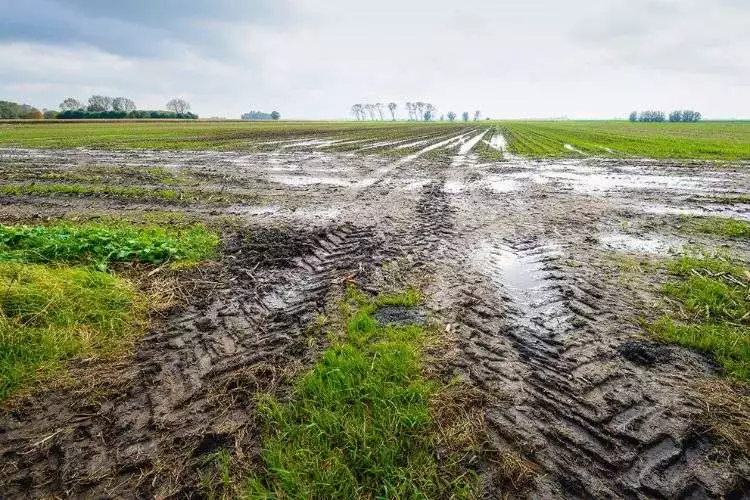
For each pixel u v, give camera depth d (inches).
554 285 229.0
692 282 223.0
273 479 112.3
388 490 107.3
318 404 136.0
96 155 879.1
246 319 193.3
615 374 153.2
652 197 468.8
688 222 358.0
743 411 133.8
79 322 178.5
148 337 178.5
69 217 370.9
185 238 298.5
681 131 2218.3
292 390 143.9
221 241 302.8
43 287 189.5
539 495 108.3
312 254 279.7
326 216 381.1
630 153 954.7
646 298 210.8
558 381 149.6
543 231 335.0
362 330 180.1
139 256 254.1
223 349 169.5
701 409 135.2
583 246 296.5
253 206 421.4
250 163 762.8
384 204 431.8
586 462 117.4
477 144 1269.7
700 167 711.1
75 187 501.4
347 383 142.8
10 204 423.5
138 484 111.8
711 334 171.8
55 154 895.1
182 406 138.3
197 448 122.3
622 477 113.0
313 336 177.0
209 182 555.8
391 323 187.2
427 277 239.8
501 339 175.8
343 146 1153.4
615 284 229.1
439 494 107.9
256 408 135.5
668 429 128.0
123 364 159.6
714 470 115.1
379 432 124.1
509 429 128.0
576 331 182.2
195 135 1625.2
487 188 527.2
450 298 213.0
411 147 1146.7
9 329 161.2
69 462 118.1
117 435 127.1
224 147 1089.4
